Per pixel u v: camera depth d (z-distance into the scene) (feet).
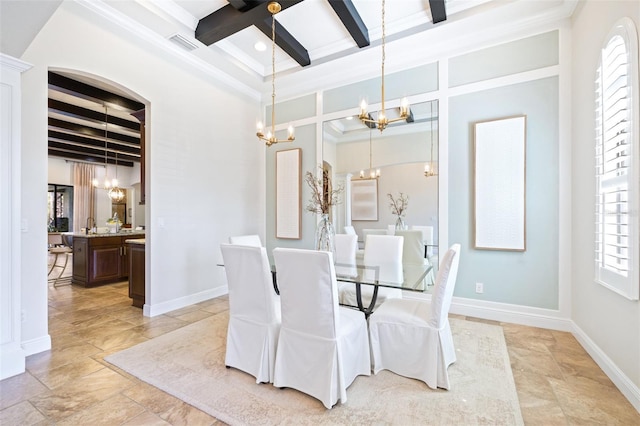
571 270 9.30
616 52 6.39
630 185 5.83
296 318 6.19
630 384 5.89
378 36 11.29
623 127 6.10
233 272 6.92
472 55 10.82
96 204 32.58
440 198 11.32
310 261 5.76
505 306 10.26
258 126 9.66
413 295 11.85
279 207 15.66
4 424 5.25
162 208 11.35
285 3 9.26
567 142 9.36
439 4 9.37
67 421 5.35
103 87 14.01
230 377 6.86
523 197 9.93
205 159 13.14
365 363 6.81
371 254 10.45
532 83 9.86
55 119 19.74
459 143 11.03
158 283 11.19
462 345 8.34
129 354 7.95
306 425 5.25
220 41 11.93
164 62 11.39
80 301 12.84
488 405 5.76
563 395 6.11
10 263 6.89
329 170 13.99
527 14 9.52
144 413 5.61
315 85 14.37
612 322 6.65
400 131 12.23
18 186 7.06
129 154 27.02
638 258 5.62
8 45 6.65
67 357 7.76
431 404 5.80
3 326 6.77
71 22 8.76
